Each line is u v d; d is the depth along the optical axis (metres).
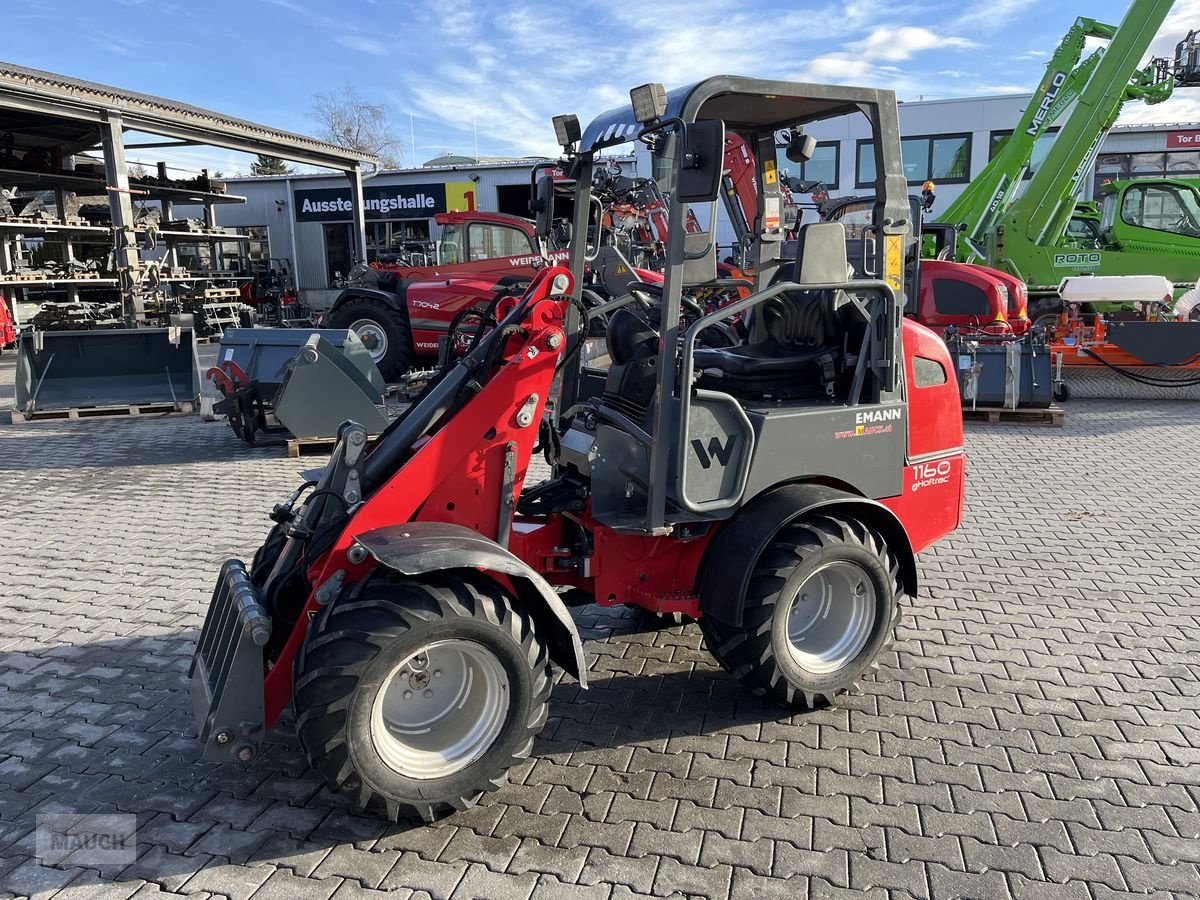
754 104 3.76
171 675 4.24
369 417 8.52
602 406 3.88
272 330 9.24
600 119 3.89
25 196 21.30
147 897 2.74
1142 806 3.14
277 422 9.58
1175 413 10.48
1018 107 20.00
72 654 4.46
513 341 3.50
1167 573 5.41
